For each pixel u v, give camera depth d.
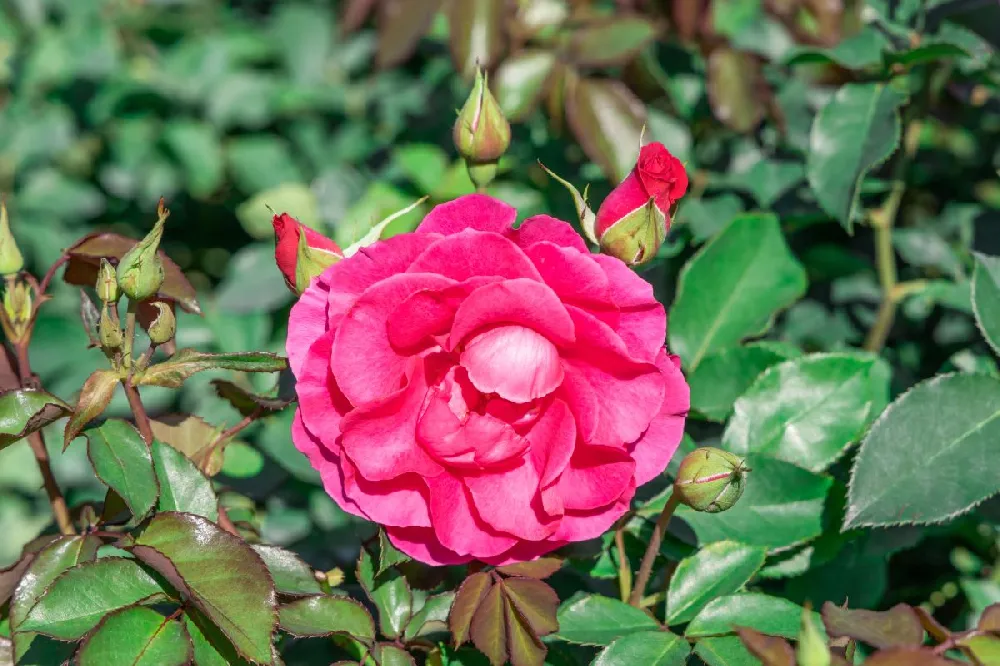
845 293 0.75
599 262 0.52
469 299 0.51
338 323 0.52
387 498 0.52
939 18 0.68
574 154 0.74
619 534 0.57
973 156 0.79
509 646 0.52
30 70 1.12
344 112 1.08
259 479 0.67
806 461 0.60
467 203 0.53
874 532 0.62
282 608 0.54
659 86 0.73
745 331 0.63
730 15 0.77
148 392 0.78
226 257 1.20
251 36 1.13
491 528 0.52
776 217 0.64
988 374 0.57
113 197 1.16
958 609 0.70
